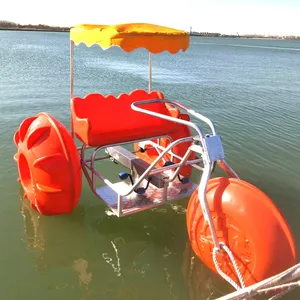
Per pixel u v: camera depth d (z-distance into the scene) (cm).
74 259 396
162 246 423
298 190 577
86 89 1504
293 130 930
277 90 1689
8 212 478
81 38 445
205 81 1938
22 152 451
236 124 972
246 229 318
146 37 405
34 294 345
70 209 447
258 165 676
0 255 396
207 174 344
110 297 346
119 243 426
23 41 6650
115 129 512
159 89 1584
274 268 314
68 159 421
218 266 333
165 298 347
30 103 1139
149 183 478
